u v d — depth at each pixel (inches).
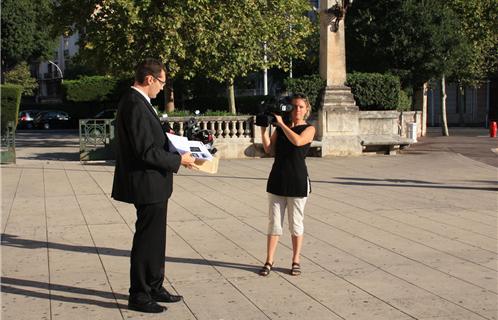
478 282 243.4
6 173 604.1
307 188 251.4
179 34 789.9
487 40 1153.4
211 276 251.1
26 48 2049.7
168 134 214.1
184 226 348.5
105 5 784.3
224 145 741.9
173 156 205.6
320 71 791.1
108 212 393.4
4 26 2000.5
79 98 1903.3
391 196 456.8
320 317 204.4
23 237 323.0
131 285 211.8
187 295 227.3
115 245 305.1
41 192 479.5
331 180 548.4
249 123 755.4
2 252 290.5
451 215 381.7
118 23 768.3
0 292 229.8
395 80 849.5
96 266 266.4
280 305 216.2
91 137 725.9
